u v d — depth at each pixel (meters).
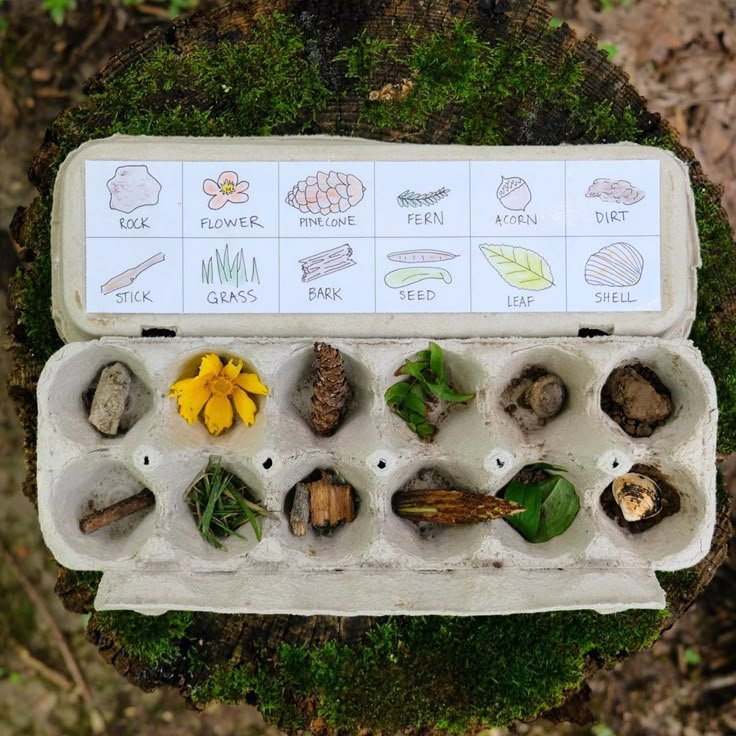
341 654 0.41
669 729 0.61
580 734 0.61
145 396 0.39
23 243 0.42
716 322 0.42
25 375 0.41
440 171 0.38
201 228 0.38
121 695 0.63
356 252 0.38
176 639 0.41
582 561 0.37
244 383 0.36
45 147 0.42
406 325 0.38
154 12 0.62
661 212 0.38
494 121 0.41
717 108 0.62
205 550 0.37
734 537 0.59
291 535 0.38
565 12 0.62
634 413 0.38
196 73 0.41
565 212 0.38
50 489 0.36
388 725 0.41
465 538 0.38
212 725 0.63
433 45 0.41
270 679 0.41
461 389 0.39
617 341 0.37
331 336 0.38
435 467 0.39
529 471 0.39
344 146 0.38
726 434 0.42
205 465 0.38
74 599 0.42
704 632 0.61
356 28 0.41
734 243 0.42
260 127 0.41
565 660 0.42
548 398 0.38
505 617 0.42
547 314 0.38
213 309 0.38
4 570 0.63
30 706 0.63
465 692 0.41
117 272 0.38
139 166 0.38
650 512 0.37
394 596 0.37
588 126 0.41
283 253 0.38
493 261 0.38
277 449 0.36
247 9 0.41
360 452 0.37
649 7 0.62
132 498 0.38
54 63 0.63
